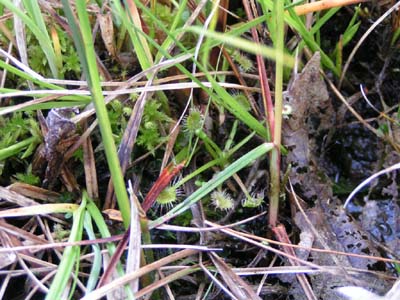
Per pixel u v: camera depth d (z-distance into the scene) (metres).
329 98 0.23
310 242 0.20
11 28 0.23
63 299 0.18
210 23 0.20
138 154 0.22
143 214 0.18
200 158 0.22
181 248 0.20
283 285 0.20
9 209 0.19
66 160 0.20
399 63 0.24
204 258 0.20
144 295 0.18
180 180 0.21
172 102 0.22
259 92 0.22
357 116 0.22
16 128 0.21
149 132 0.21
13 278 0.19
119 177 0.17
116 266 0.18
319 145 0.23
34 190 0.21
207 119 0.22
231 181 0.22
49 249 0.19
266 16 0.19
